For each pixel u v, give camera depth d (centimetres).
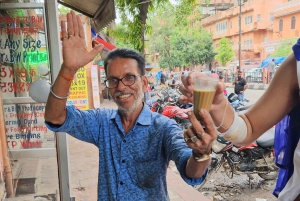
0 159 265
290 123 129
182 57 4031
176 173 514
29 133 280
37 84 242
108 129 177
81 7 431
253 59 3628
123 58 172
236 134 126
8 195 276
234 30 3975
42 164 288
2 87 274
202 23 4641
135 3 855
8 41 271
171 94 1080
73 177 484
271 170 441
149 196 167
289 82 126
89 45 1253
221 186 463
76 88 1014
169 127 167
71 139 759
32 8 255
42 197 279
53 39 249
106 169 176
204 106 109
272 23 3481
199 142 112
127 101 170
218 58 3825
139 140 169
